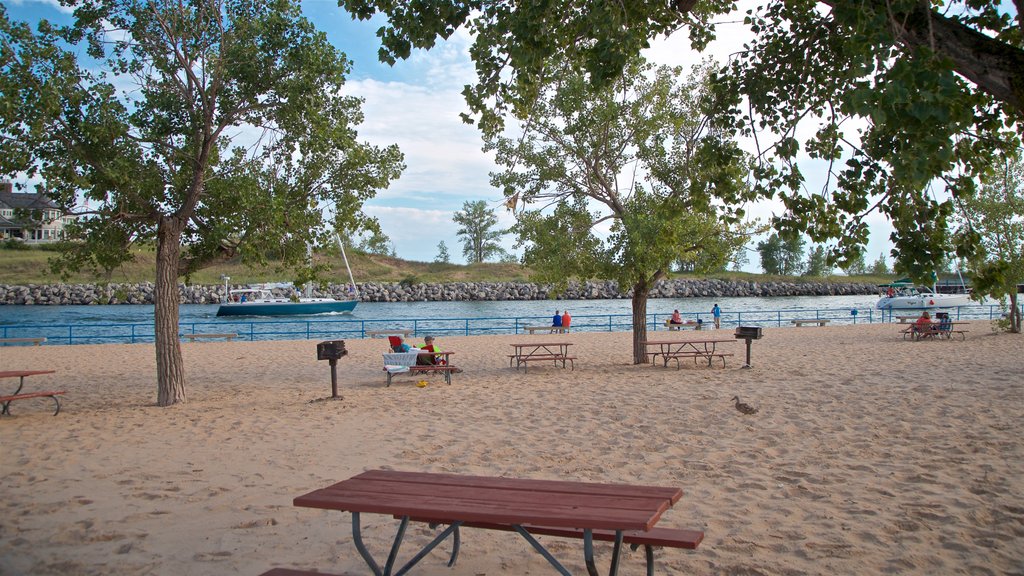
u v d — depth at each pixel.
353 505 4.03
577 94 16.89
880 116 3.57
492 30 6.27
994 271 4.86
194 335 27.83
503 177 18.06
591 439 9.03
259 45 13.00
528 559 5.05
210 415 11.49
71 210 12.66
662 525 5.70
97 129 11.86
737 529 5.57
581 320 45.16
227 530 5.72
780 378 14.50
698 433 9.22
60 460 8.23
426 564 4.98
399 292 81.25
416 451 8.55
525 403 12.07
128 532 5.64
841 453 8.00
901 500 6.21
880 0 4.23
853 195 5.89
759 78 6.56
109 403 13.25
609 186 17.89
